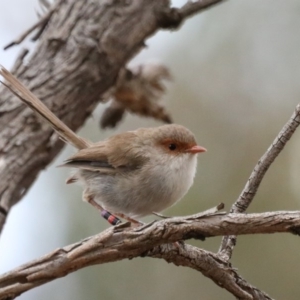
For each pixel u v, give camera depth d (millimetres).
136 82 10891
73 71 10359
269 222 5773
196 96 12547
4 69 9555
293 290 10836
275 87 12383
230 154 12023
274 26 12492
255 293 7020
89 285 11617
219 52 12680
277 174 11695
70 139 9992
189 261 6801
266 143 11984
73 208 12188
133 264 11641
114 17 10633
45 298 11688
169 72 11109
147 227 5953
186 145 9828
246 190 7156
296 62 12367
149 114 11117
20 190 9812
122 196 9703
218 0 10742
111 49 10531
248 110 12305
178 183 9766
